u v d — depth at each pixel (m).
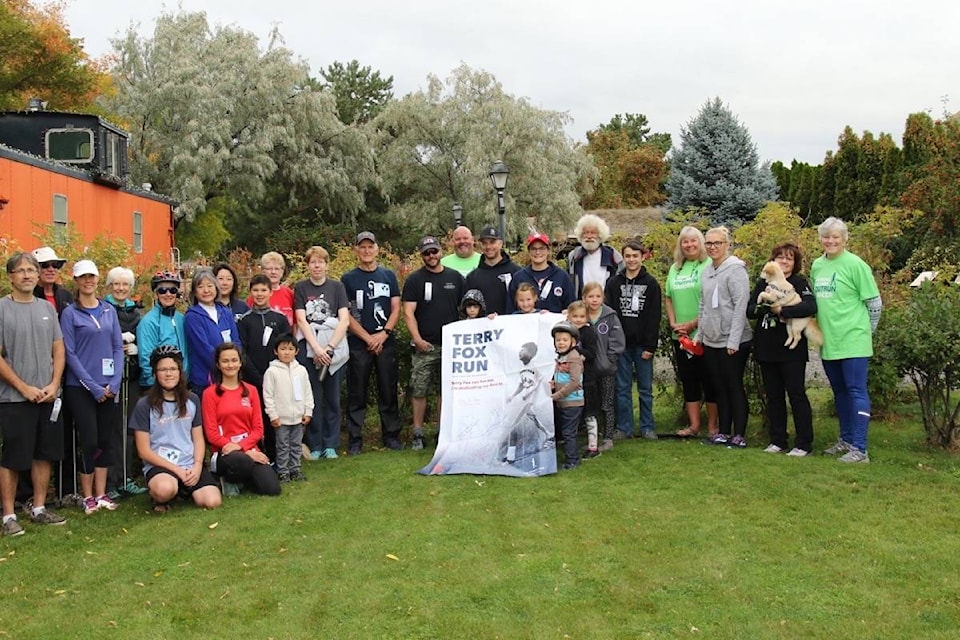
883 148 32.97
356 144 37.22
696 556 4.94
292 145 34.41
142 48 32.59
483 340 7.56
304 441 7.99
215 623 4.18
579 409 7.20
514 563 4.88
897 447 7.59
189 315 7.08
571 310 7.36
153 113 31.95
